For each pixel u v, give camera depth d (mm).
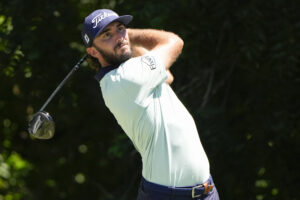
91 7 23984
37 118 12711
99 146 29266
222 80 22578
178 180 11461
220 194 22422
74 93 24453
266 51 21094
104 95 11898
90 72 23219
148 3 20609
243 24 20766
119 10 21859
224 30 21297
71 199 30312
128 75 11438
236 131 23031
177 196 11469
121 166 27234
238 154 21984
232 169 22297
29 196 29375
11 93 28375
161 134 11438
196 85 22312
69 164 30375
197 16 21016
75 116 27922
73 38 23547
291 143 21922
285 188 22406
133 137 11906
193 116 21438
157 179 11508
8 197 28375
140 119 11492
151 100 11539
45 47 21844
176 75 22375
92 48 12109
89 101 26453
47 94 22938
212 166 21812
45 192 30234
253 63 21859
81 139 29656
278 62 20156
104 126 28234
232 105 23609
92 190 30094
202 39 21406
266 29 20688
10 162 29234
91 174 30094
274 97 21609
